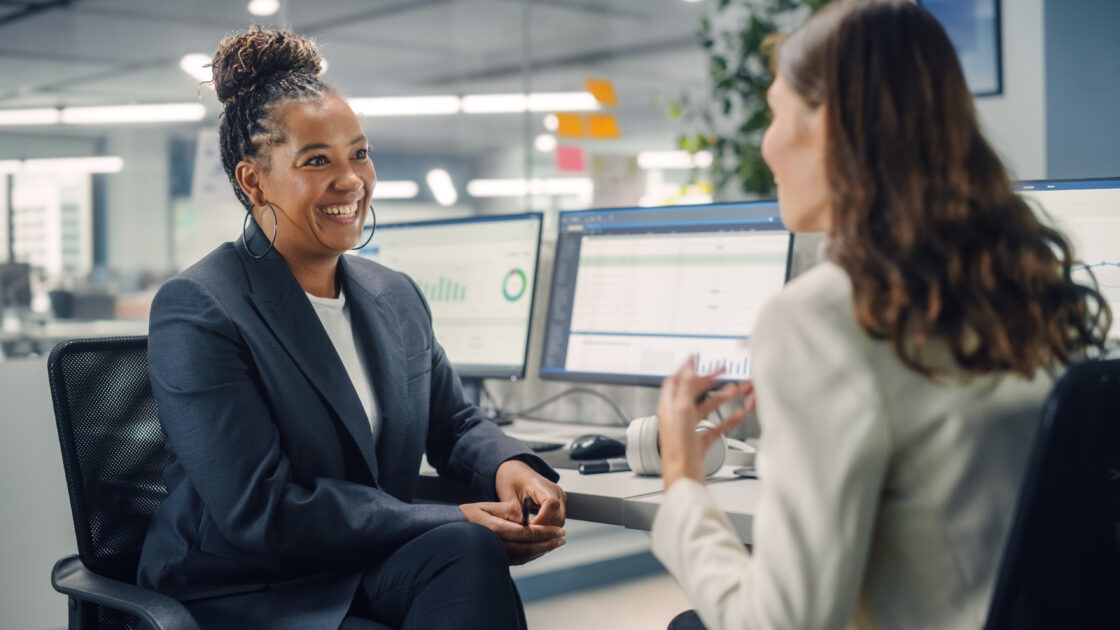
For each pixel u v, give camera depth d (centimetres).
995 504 73
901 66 76
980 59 288
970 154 77
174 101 687
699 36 429
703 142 415
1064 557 70
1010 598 69
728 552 79
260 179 135
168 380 123
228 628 119
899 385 72
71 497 128
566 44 785
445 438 152
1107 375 72
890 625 75
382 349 140
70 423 129
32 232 603
